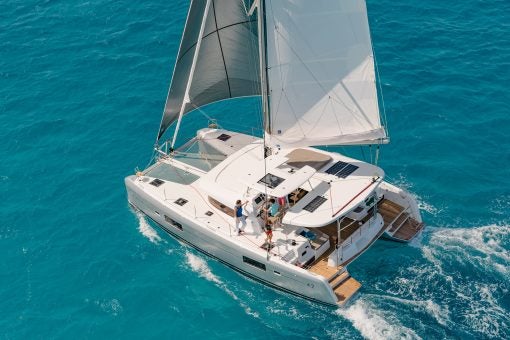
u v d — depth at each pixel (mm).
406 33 45781
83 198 34688
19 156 37531
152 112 40500
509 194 33344
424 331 26578
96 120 40062
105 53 45812
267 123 27516
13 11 50688
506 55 42969
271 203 28938
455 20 46781
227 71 30734
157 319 28094
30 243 32062
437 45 44469
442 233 31203
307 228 29594
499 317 26984
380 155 36312
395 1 49031
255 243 28422
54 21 49312
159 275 30125
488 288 28297
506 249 30156
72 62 45094
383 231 30016
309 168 29078
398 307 27703
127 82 43125
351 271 29516
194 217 29984
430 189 33938
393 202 31719
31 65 45000
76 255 31359
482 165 35188
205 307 28484
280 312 28031
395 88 40938
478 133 37250
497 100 39438
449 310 27438
